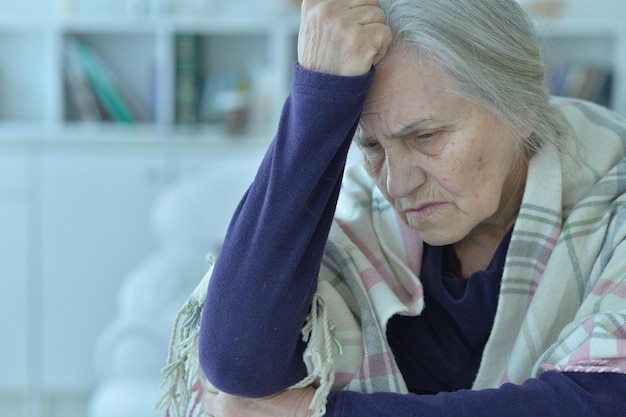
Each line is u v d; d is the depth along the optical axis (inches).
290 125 45.4
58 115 188.5
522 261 52.9
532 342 51.9
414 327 55.5
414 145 48.8
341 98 43.9
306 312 48.3
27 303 177.6
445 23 46.6
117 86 188.2
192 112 187.3
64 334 178.5
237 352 46.4
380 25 45.0
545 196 53.0
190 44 186.4
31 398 179.6
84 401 180.4
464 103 47.4
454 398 47.6
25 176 175.9
